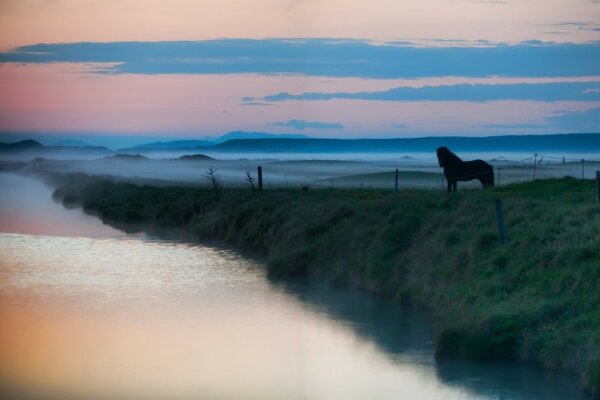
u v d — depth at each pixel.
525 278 24.08
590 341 19.06
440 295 26.23
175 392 19.34
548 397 18.34
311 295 30.25
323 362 21.61
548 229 26.73
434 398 18.73
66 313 27.80
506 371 20.05
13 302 29.72
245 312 27.62
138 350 23.17
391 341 23.41
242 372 20.88
